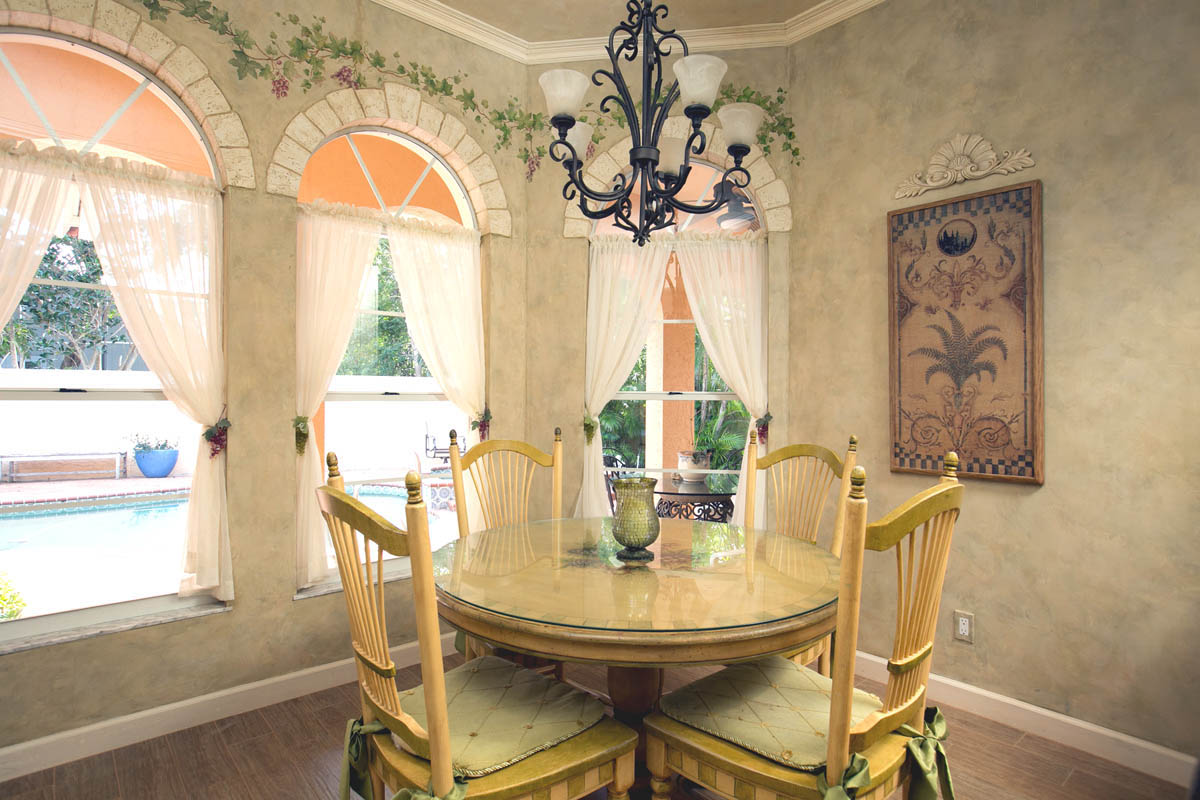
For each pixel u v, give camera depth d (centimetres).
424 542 130
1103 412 242
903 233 295
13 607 241
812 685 184
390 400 342
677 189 213
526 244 365
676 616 155
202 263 267
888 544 131
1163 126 229
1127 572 236
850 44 317
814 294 332
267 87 281
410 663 322
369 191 339
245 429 274
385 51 315
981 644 273
